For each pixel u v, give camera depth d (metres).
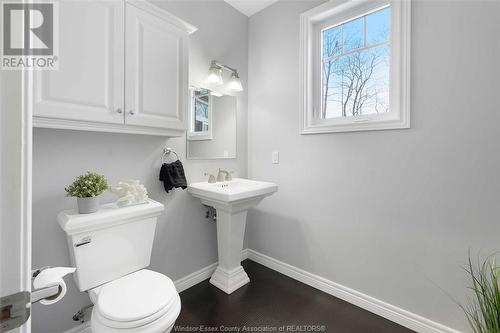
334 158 1.87
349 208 1.80
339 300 1.83
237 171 2.39
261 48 2.34
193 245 2.03
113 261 1.28
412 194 1.52
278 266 2.26
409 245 1.54
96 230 1.21
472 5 1.29
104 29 1.24
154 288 1.18
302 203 2.08
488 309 1.01
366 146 1.70
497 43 1.24
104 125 1.27
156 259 1.78
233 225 1.92
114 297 1.10
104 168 1.49
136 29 1.37
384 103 1.72
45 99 1.06
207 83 2.08
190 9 1.93
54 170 1.31
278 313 1.68
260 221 2.42
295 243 2.13
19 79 0.39
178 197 1.90
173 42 1.56
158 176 1.77
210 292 1.92
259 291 1.94
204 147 2.08
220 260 2.03
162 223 1.81
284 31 2.15
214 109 2.15
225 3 2.21
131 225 1.34
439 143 1.41
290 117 2.13
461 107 1.34
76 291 1.40
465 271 1.35
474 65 1.30
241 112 2.41
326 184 1.92
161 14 1.49
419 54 1.47
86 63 1.18
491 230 1.27
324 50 2.04
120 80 1.30
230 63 2.28
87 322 1.44
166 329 1.03
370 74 1.78
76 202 1.39
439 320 1.44
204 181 2.09
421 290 1.50
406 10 1.49
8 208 0.38
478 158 1.30
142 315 0.99
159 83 1.49
